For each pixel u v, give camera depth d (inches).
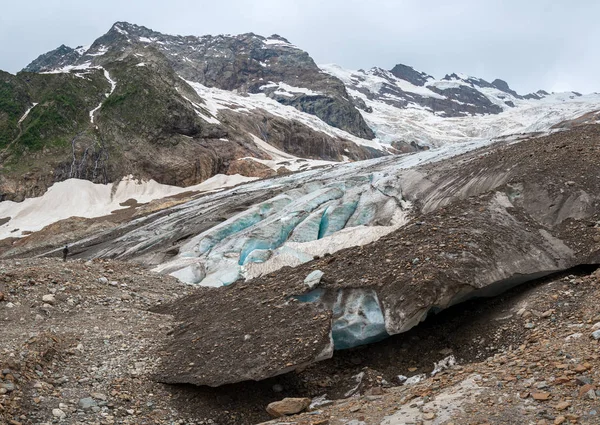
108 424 321.4
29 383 344.2
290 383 387.5
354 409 308.0
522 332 382.9
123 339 442.9
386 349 423.2
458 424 254.5
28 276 554.6
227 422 345.7
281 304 443.5
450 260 440.1
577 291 412.2
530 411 252.8
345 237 949.2
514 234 504.4
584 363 282.0
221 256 1046.4
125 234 1579.7
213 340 416.2
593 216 544.7
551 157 741.9
